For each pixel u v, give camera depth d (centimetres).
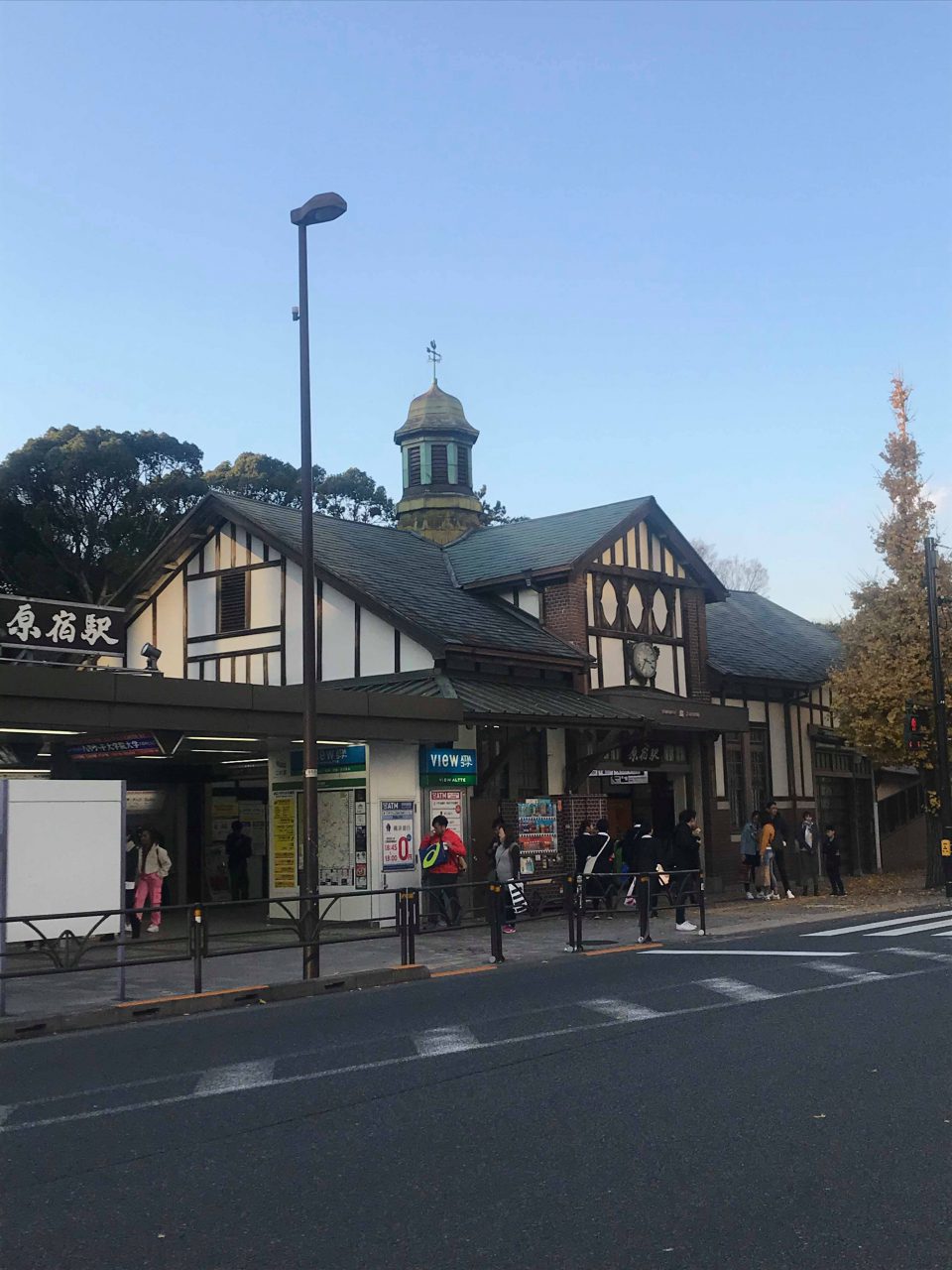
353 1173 615
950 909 2264
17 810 1241
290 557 2545
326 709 1900
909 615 2805
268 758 2252
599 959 1581
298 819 2166
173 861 2403
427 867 1988
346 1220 541
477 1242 508
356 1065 895
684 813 2002
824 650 3616
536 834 2312
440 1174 608
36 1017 1155
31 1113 777
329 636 2461
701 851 2830
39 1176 629
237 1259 497
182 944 1822
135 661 2792
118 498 4141
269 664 2559
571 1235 514
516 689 2384
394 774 2092
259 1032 1081
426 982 1430
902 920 2028
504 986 1332
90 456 3950
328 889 2098
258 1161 643
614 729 2442
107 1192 597
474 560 2900
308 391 1559
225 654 2633
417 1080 834
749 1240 503
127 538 4034
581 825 2323
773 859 2705
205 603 2691
